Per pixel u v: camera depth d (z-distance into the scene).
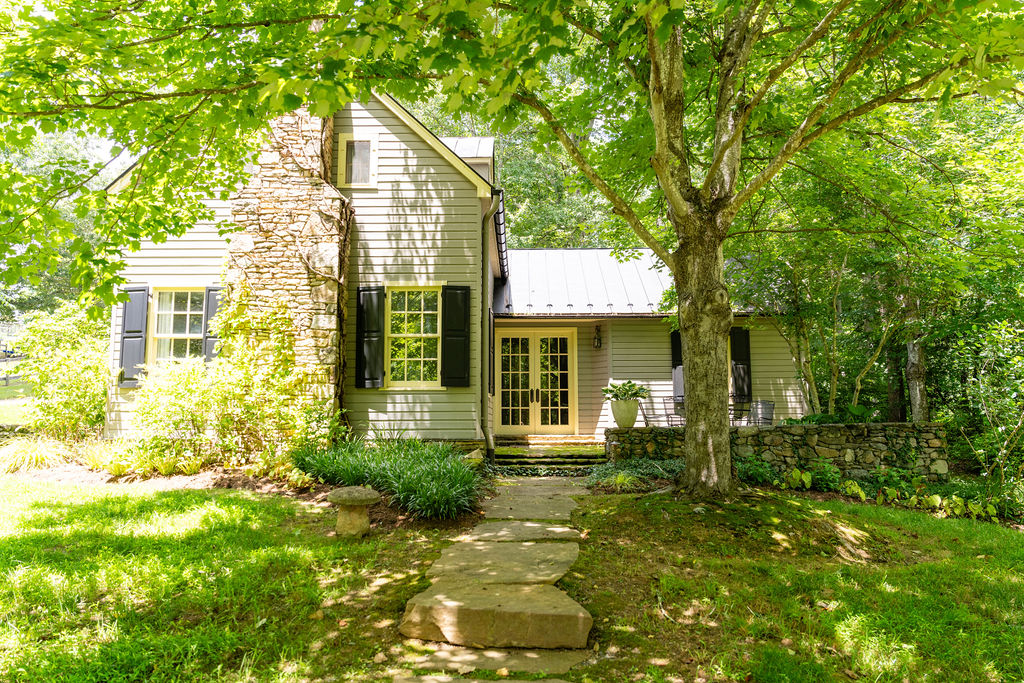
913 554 5.82
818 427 9.92
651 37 4.62
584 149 8.55
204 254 9.69
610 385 12.62
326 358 9.02
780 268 11.54
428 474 6.86
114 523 5.79
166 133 5.45
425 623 3.88
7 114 4.50
